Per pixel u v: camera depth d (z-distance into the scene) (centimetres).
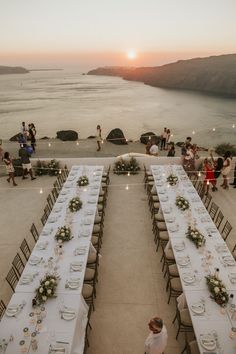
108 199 1187
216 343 490
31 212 1108
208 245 735
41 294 581
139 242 912
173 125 4228
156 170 1241
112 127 3972
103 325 642
